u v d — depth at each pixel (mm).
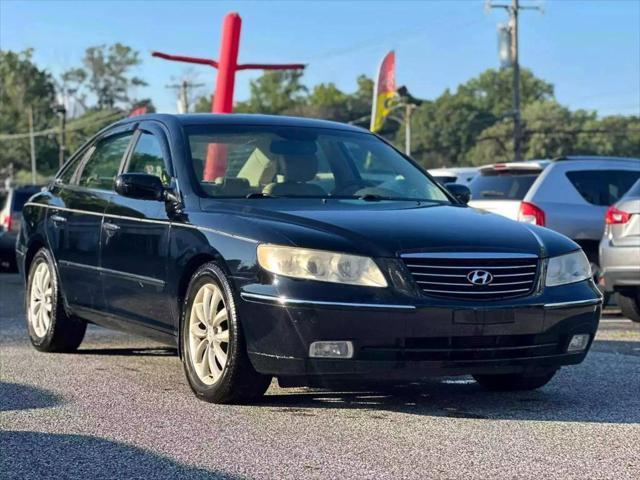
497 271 5168
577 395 5961
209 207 5773
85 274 6891
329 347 4949
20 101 105188
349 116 95750
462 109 91250
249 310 5133
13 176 99188
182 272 5734
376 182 6551
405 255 5035
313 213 5500
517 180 11586
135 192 6078
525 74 109500
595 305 5492
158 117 6840
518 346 5188
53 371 6594
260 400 5648
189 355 5684
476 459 4445
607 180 10969
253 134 6566
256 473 4219
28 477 4164
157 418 5188
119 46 110500
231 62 16609
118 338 8219
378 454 4520
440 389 6145
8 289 13922
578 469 4309
